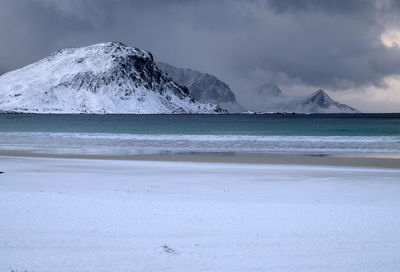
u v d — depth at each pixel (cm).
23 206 1366
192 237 1052
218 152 3766
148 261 885
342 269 848
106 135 5931
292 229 1123
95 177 2194
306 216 1262
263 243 1007
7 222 1178
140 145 4469
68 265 860
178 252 941
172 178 2172
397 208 1377
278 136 5547
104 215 1259
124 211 1309
